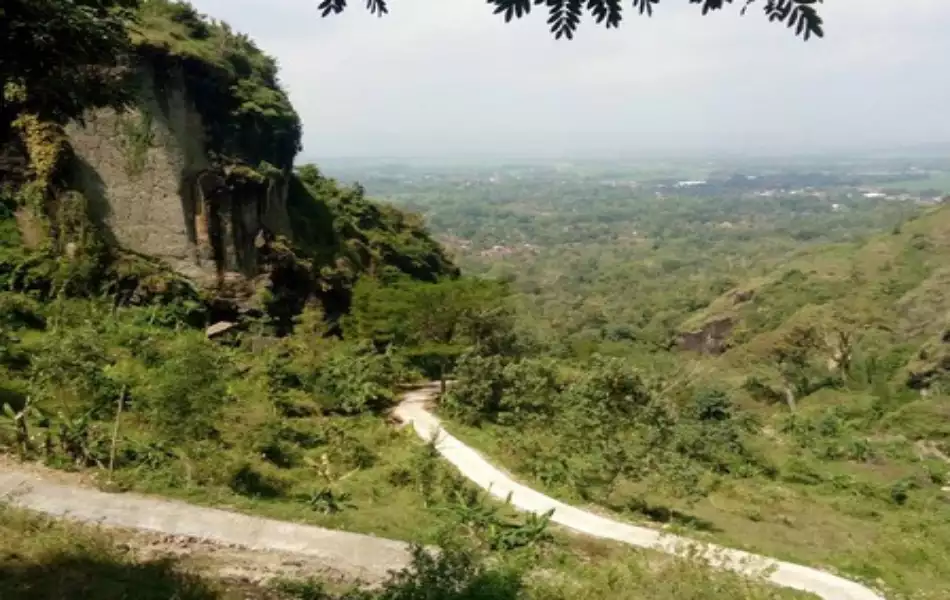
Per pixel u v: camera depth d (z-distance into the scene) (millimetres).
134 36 30812
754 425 39188
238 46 38500
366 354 30812
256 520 14406
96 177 31234
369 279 40156
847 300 74188
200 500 14914
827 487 27625
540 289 124875
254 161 36500
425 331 30516
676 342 82188
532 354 33094
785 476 28984
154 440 16797
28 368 21359
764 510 22516
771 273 91938
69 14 6125
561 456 21797
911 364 55938
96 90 6840
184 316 30812
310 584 11695
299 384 27906
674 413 25172
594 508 19172
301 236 42250
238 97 35562
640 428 21984
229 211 34719
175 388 16922
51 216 29625
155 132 32250
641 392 23141
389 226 58031
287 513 15070
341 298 40625
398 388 32625
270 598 11109
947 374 52125
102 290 29500
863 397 48656
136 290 30422
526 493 19828
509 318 31609
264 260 36438
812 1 3762
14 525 11797
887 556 18656
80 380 19188
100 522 13031
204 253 33625
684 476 21156
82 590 9789
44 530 11945
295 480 18016
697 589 12281
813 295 78375
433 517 16703
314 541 13914
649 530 17812
